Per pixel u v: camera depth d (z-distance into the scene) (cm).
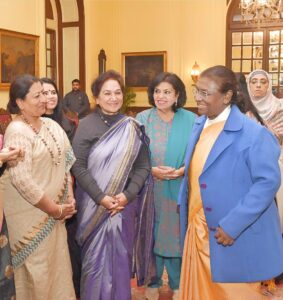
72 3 1211
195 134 246
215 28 1280
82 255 296
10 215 262
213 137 232
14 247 264
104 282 289
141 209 307
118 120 291
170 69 1310
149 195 308
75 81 1078
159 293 365
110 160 284
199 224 241
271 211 231
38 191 253
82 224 292
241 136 221
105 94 284
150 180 306
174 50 1305
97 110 294
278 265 229
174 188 319
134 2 1320
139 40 1327
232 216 214
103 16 1323
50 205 260
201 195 230
